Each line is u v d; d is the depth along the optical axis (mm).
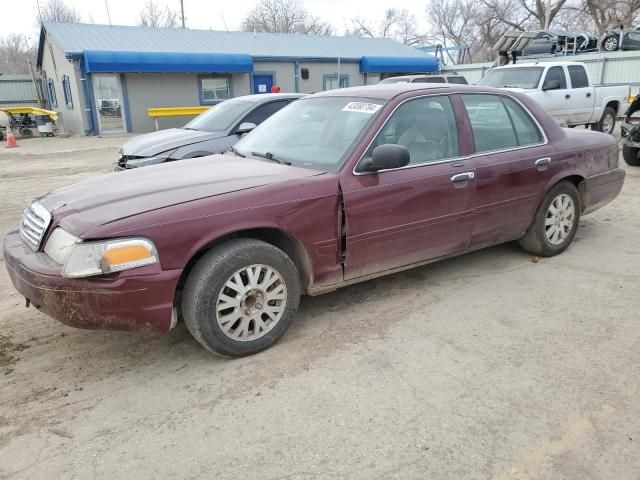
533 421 2742
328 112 4301
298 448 2592
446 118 4262
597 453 2512
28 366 3410
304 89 24578
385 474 2412
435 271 4859
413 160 4012
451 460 2486
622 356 3338
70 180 10633
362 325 3850
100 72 19625
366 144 3789
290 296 3535
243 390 3082
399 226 3918
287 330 3789
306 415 2836
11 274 3342
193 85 21938
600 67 23188
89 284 2910
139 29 23641
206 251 3271
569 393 2971
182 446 2629
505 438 2623
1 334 3846
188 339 3727
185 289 3211
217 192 3318
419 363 3314
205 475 2434
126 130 20984
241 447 2609
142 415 2883
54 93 25234
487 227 4496
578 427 2688
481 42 53344
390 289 4484
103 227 2943
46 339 3768
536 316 3916
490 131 4531
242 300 3316
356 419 2793
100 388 3154
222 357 3439
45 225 3244
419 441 2615
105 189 3520
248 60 22000
